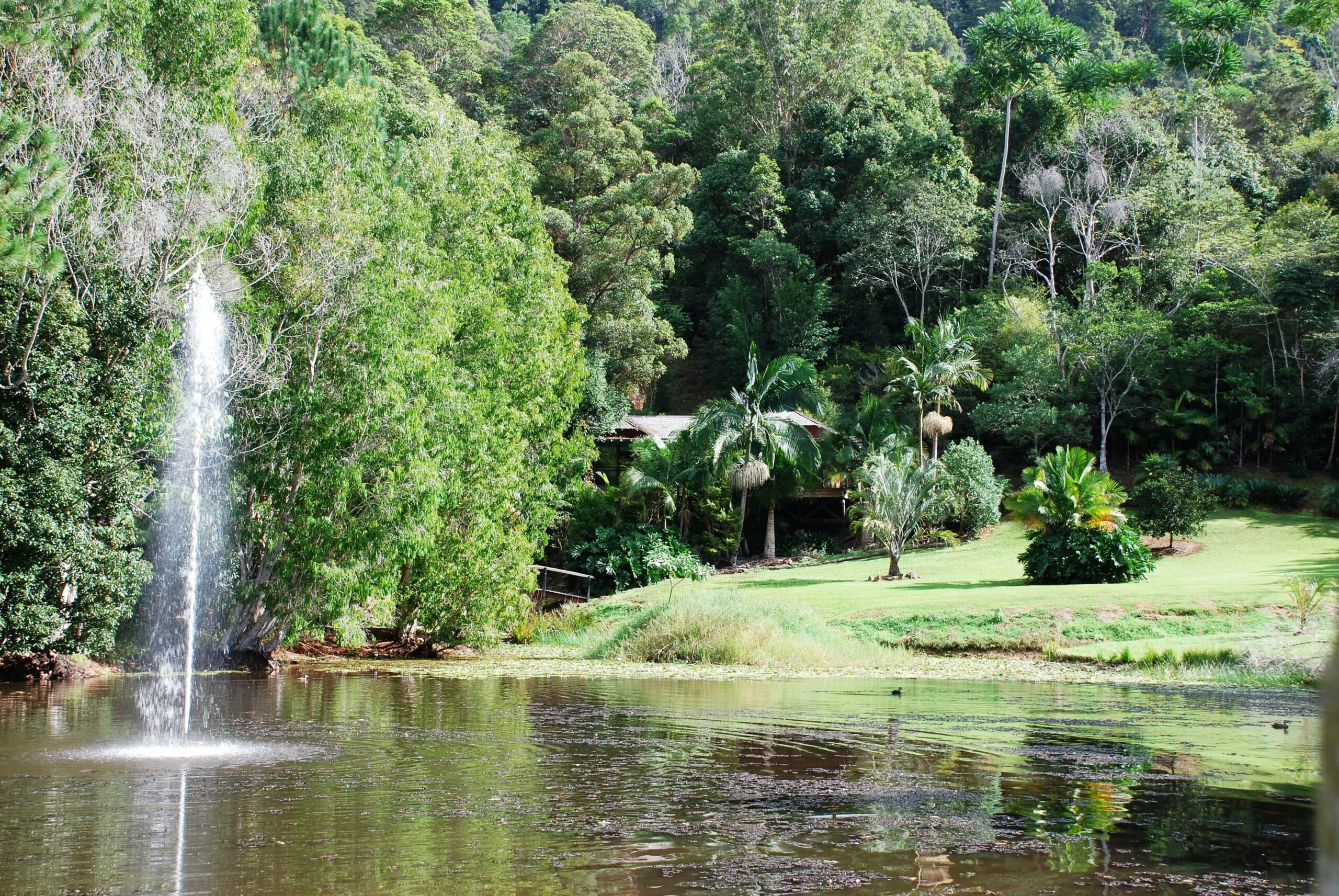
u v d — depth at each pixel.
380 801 7.38
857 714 12.20
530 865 5.58
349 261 20.64
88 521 17.80
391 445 21.02
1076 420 47.50
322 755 9.41
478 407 24.80
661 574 36.25
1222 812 6.84
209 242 20.03
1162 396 47.28
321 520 20.17
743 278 66.81
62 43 17.91
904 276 60.34
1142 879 5.21
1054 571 28.44
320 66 36.03
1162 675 17.38
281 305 20.72
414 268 23.64
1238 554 34.88
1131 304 49.25
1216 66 63.81
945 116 71.06
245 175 20.61
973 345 51.66
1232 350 46.59
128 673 19.17
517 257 30.48
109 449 17.94
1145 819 6.65
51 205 15.11
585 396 47.78
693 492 42.06
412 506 21.19
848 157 67.12
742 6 75.81
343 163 23.22
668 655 20.91
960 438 51.75
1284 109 68.94
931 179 60.50
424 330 22.52
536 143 62.22
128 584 18.16
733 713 12.48
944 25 96.69
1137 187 56.94
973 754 9.33
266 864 5.66
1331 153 61.06
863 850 5.86
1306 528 38.34
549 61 73.94
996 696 14.42
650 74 86.56
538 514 30.02
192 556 17.66
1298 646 18.17
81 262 17.95
